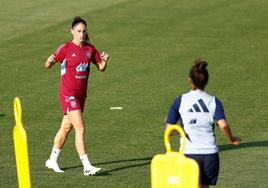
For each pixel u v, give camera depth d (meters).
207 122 34.16
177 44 82.12
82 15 95.12
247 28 88.75
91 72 71.38
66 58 43.41
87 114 57.56
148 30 88.12
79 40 43.38
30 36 85.75
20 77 69.88
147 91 64.56
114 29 88.75
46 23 91.44
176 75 70.00
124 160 46.44
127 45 81.88
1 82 68.12
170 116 34.47
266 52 78.88
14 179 42.59
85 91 43.91
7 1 103.69
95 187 41.00
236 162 45.84
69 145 49.97
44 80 68.75
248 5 99.94
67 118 43.78
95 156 47.28
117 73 70.94
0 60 76.44
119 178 42.66
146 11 97.06
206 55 77.81
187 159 29.91
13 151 48.41
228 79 68.56
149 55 77.81
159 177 30.38
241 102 60.91
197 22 91.38
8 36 86.00
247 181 42.19
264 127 53.88
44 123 55.16
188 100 34.38
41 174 43.41
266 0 102.75
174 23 91.06
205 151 33.97
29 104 60.75
